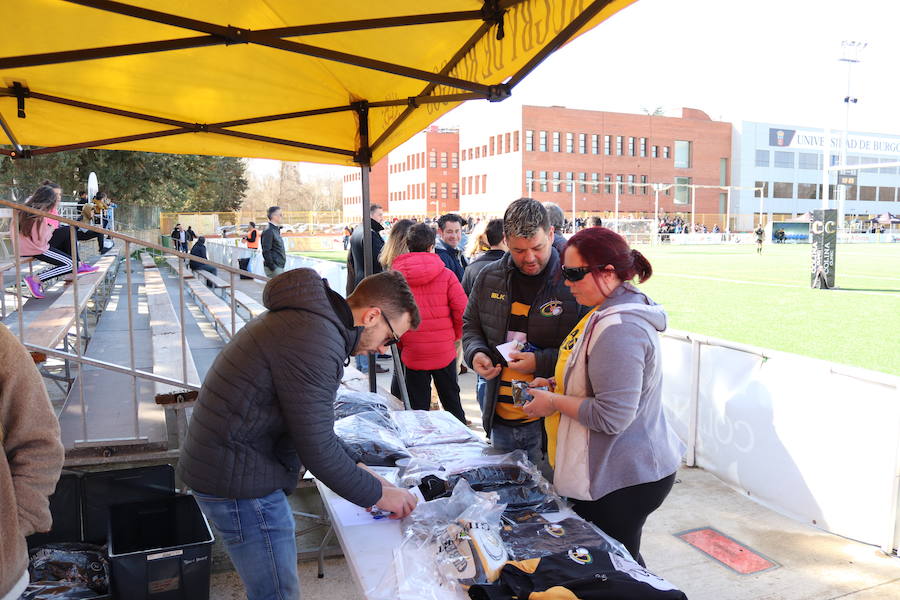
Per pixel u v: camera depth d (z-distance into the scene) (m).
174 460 3.59
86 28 3.05
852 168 25.94
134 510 3.36
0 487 1.68
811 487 3.95
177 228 24.30
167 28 3.09
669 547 3.72
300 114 4.30
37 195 6.12
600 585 1.69
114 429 3.72
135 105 4.14
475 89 2.67
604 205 75.44
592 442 2.24
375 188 98.00
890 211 93.00
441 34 2.82
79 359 3.45
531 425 3.19
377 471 2.59
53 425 1.77
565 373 2.31
